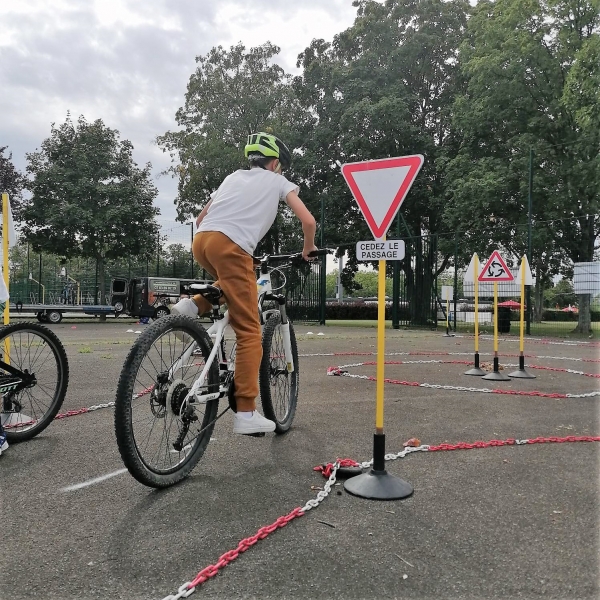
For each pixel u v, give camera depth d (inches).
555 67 743.7
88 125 1087.0
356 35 971.9
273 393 161.3
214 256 127.5
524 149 731.4
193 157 1061.1
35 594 76.4
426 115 978.1
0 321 285.1
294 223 1015.0
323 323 888.3
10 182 1073.5
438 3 921.5
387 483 113.9
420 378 273.3
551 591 77.5
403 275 816.3
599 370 313.7
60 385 163.2
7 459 136.4
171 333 119.4
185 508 106.3
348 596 76.2
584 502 109.7
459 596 76.3
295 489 116.6
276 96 1052.5
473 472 127.6
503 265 275.1
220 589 77.8
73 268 1640.0
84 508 106.0
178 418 121.7
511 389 241.4
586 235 767.7
